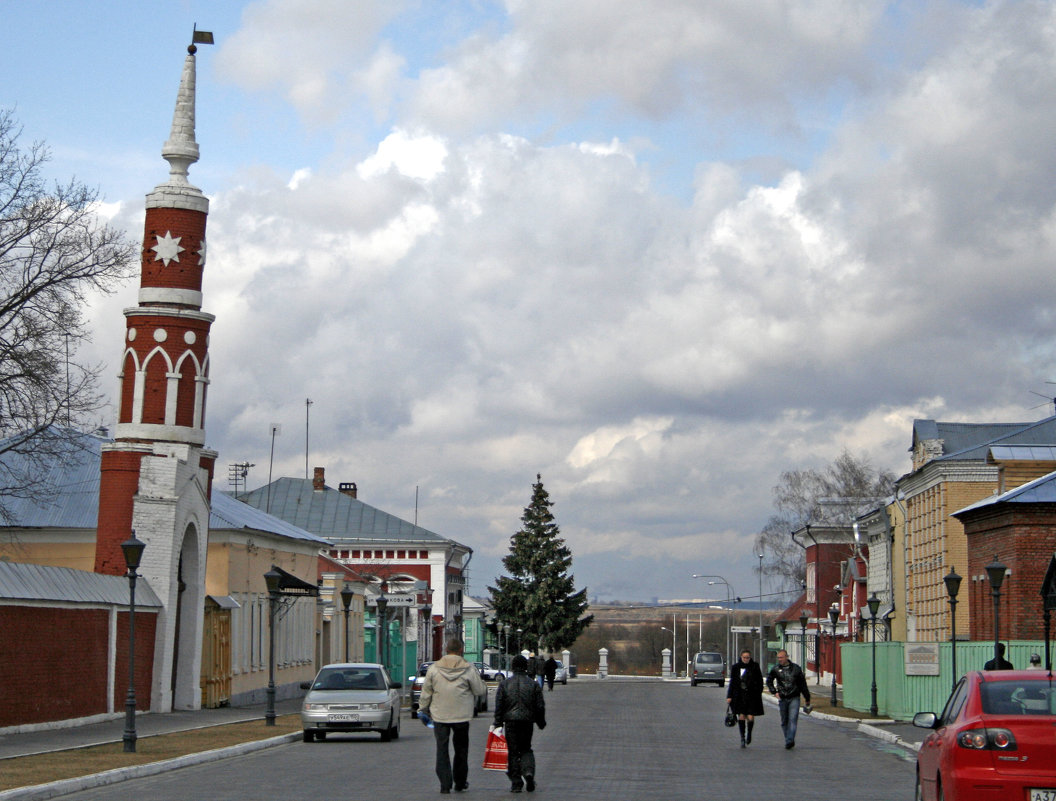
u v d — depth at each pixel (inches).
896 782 795.4
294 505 3373.5
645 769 872.3
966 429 2170.3
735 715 1130.0
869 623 2635.3
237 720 1343.5
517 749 719.7
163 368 1483.8
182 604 1520.7
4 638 1087.6
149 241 1507.1
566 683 3501.5
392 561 3275.1
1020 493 1438.2
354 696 1138.7
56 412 1441.9
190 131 1547.7
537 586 3843.5
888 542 2338.8
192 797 685.9
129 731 946.7
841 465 3198.8
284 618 1977.1
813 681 2938.0
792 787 757.3
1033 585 1417.3
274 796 691.4
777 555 3489.2
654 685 3388.3
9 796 647.8
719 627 7007.9
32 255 1470.2
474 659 4217.5
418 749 1053.8
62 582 1218.0
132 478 1454.2
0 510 1531.7
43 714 1154.0
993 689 508.4
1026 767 474.3
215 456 1569.9
